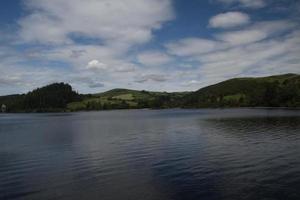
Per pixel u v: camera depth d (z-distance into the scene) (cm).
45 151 4747
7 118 19412
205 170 3173
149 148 4750
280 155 3856
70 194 2531
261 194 2383
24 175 3200
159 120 12412
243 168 3216
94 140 6009
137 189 2603
